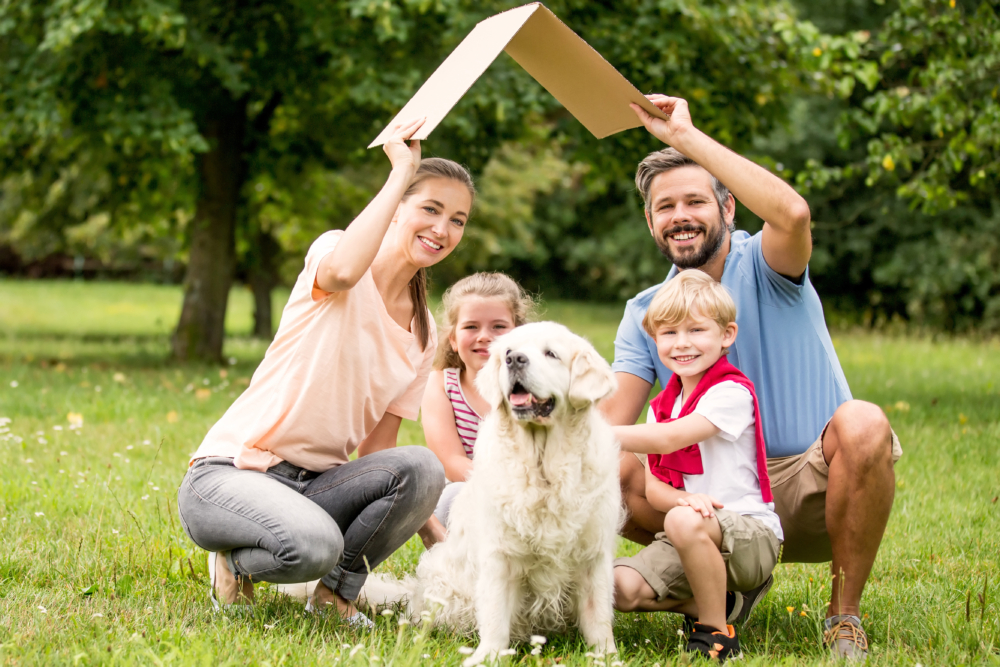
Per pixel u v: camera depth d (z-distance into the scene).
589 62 2.68
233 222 10.73
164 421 6.12
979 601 2.84
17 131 9.31
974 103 7.19
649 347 3.32
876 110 7.36
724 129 9.23
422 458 2.88
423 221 2.91
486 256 20.61
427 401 3.56
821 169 7.77
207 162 10.46
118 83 8.93
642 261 24.17
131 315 21.20
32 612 2.61
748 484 2.81
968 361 11.25
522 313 3.60
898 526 4.02
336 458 2.98
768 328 3.07
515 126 9.87
